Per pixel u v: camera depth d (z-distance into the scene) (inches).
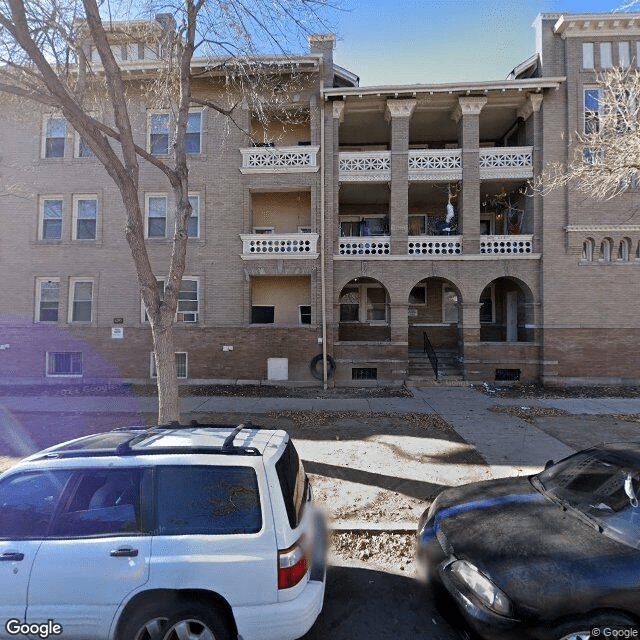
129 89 544.1
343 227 655.1
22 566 96.0
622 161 314.7
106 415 365.7
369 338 634.8
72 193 550.6
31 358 541.0
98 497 103.6
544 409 378.9
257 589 94.6
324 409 380.5
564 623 91.1
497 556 107.6
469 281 523.5
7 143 554.3
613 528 111.6
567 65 513.0
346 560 151.4
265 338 530.3
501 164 532.4
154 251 541.6
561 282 511.8
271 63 453.4
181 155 257.1
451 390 486.0
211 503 101.5
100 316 541.3
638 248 509.0
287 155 532.7
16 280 547.8
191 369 534.0
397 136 534.6
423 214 644.7
